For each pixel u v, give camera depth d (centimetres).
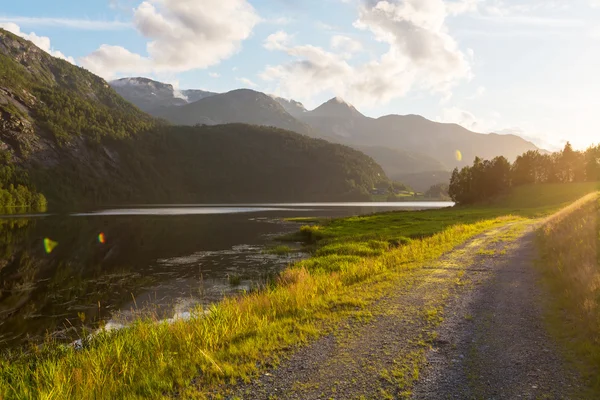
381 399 696
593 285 1177
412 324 1111
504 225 4306
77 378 853
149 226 7281
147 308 2084
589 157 11806
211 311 1428
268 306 1422
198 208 16800
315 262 2755
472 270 1880
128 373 898
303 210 14888
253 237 5509
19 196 15712
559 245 2092
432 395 702
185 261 3556
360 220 6875
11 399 824
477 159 12131
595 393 677
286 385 770
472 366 816
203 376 838
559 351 862
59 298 2356
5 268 3306
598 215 2303
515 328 1032
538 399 671
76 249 4359
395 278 1769
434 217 6862
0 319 1961
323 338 1028
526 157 12569
